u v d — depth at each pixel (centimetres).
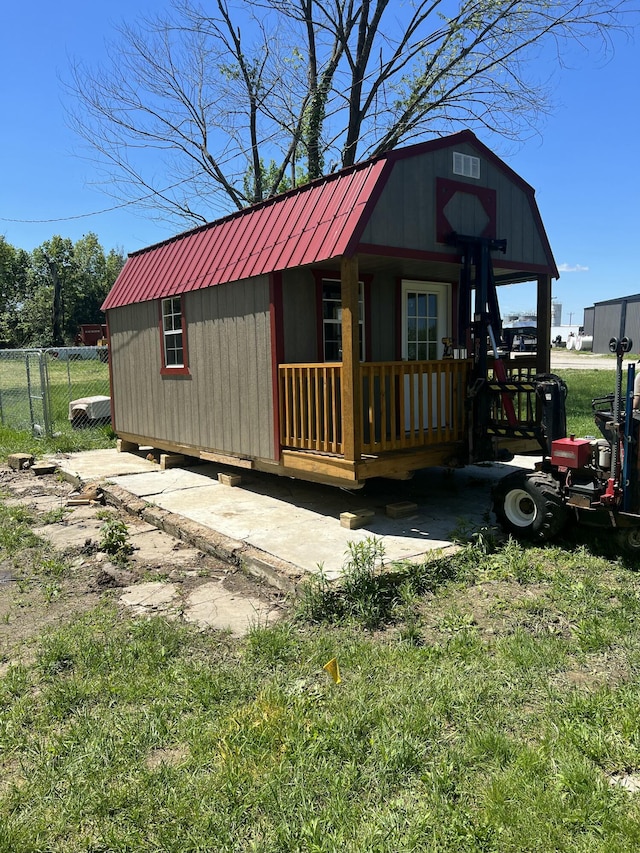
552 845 216
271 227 683
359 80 1602
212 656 363
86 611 436
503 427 609
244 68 1714
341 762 263
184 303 820
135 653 363
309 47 1666
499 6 1415
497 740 269
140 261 999
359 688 318
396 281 821
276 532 567
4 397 1598
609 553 502
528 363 781
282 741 276
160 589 473
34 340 5259
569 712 293
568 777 244
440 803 236
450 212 639
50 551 570
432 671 334
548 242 756
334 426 591
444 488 745
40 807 242
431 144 612
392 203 583
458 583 457
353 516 576
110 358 1070
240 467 819
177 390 866
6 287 6188
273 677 334
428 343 879
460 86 1561
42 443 1134
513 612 408
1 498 792
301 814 233
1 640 396
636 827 220
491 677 326
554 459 503
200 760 265
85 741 281
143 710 304
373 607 408
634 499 457
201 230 852
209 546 549
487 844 218
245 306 700
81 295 5894
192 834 225
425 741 275
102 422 1277
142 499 710
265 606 439
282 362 664
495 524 580
